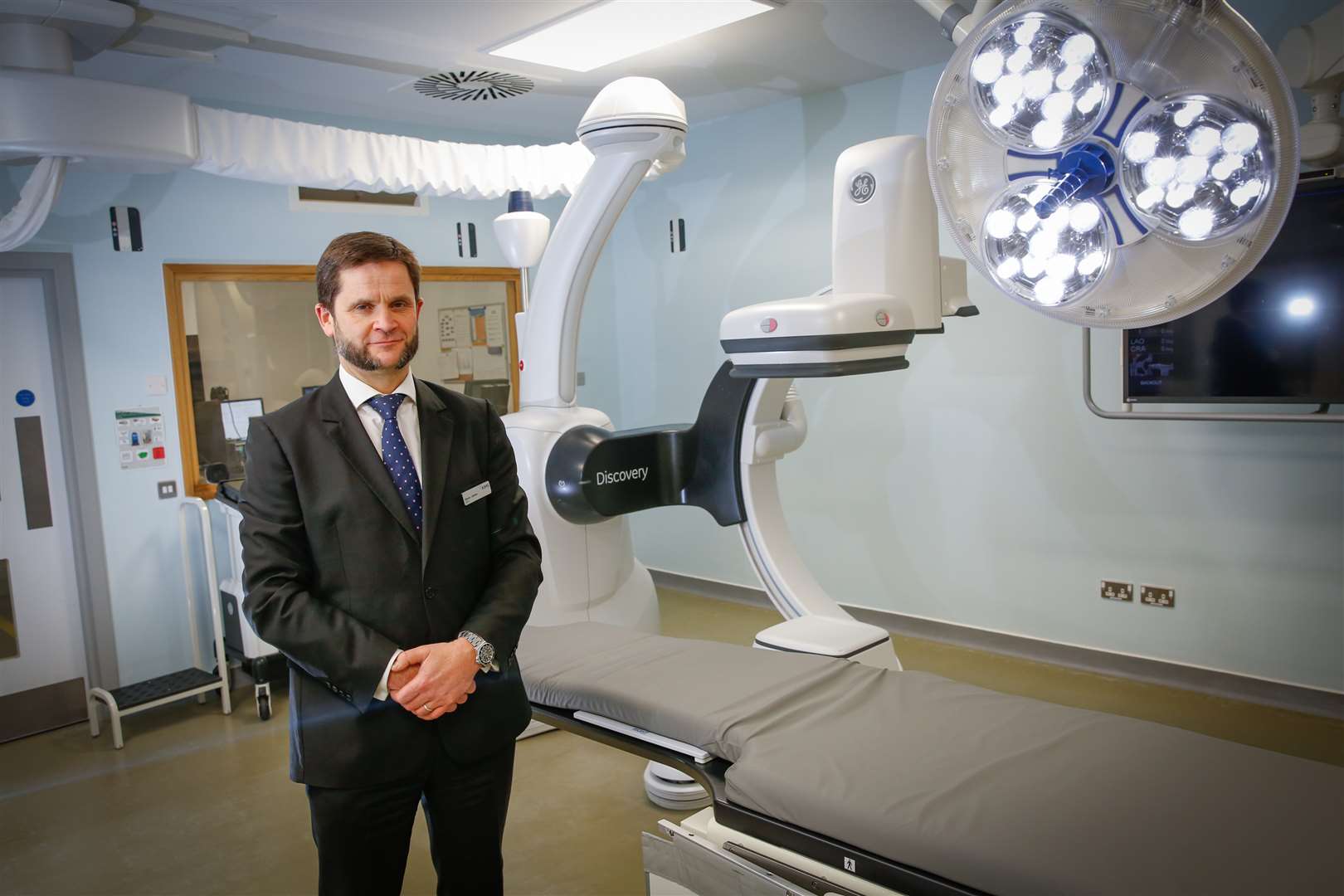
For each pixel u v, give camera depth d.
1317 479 3.50
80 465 4.11
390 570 1.75
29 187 2.77
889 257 2.23
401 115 4.93
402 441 1.81
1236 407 3.63
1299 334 3.30
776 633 2.97
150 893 2.79
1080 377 4.05
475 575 1.88
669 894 2.01
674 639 2.83
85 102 2.58
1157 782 1.75
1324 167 3.17
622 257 5.96
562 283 3.46
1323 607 3.53
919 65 4.27
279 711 4.24
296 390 4.80
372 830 1.75
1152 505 3.91
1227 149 1.25
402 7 3.21
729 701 2.27
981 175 1.50
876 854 1.70
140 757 3.79
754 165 5.14
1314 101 3.16
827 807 1.77
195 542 4.46
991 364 4.32
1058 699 3.84
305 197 4.76
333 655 1.65
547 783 3.39
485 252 5.53
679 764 2.22
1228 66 1.24
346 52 3.72
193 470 4.44
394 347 1.75
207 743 3.89
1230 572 3.73
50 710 4.14
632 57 3.97
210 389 4.52
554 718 2.55
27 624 4.10
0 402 4.01
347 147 3.51
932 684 2.31
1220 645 3.79
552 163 4.07
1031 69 1.37
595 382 6.00
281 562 1.71
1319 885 1.43
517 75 4.14
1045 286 1.46
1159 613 3.94
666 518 5.93
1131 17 1.28
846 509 4.97
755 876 1.78
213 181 4.45
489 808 1.88
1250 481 3.65
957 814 1.68
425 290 5.30
